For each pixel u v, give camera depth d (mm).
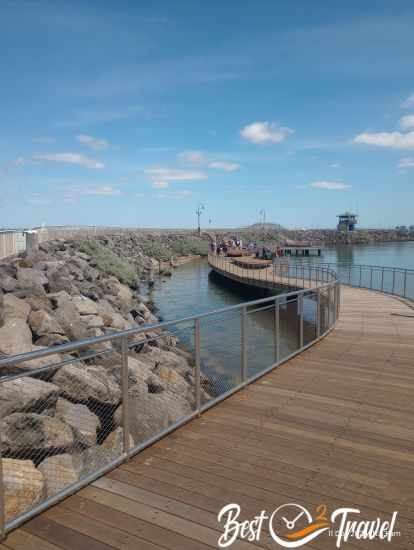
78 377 5426
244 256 52406
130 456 4633
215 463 4555
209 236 95812
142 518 3611
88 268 24578
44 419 4750
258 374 7629
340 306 17234
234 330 6891
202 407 5996
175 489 4051
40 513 3668
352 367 8359
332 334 11664
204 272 49469
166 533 3428
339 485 4168
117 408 5688
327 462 4605
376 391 6938
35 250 21516
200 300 29406
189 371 10023
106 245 46312
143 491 4012
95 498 3898
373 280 26688
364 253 88812
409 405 6312
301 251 85438
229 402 6422
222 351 6590
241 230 117500
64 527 3492
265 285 28953
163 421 5562
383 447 4973
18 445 4406
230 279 36719
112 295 21906
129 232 68500
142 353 9492
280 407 6219
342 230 141000
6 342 9320
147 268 47219
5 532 3383
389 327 12695
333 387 7137
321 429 5457
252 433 5320
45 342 10703
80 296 16562
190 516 3650
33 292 13289
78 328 12727
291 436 5246
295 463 4578
